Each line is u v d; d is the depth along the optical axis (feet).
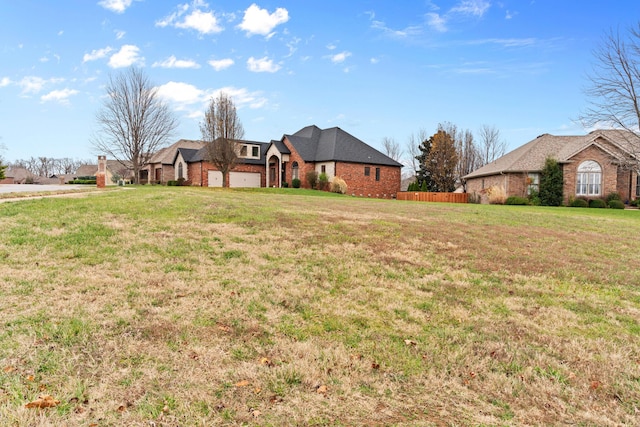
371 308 14.46
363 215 36.88
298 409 8.25
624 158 80.07
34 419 7.24
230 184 116.88
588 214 56.13
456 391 9.43
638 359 11.39
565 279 19.53
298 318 13.12
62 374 8.82
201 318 12.42
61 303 12.76
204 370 9.48
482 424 8.11
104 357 9.68
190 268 17.54
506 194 90.43
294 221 30.45
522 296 16.69
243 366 9.81
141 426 7.32
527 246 27.12
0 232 21.36
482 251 24.72
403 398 8.99
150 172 149.07
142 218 27.66
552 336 12.74
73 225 24.06
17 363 9.10
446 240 27.30
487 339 12.32
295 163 113.60
